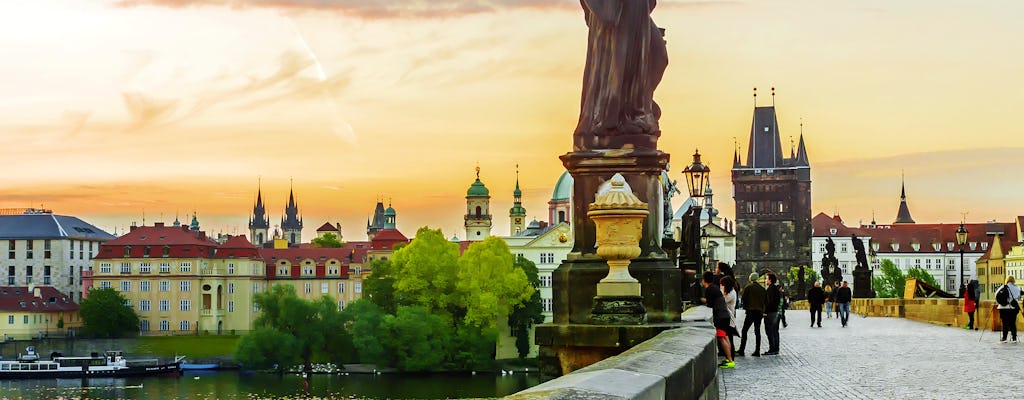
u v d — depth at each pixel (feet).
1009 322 156.66
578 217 120.26
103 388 610.24
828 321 261.24
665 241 157.58
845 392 89.45
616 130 120.78
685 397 51.85
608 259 104.47
